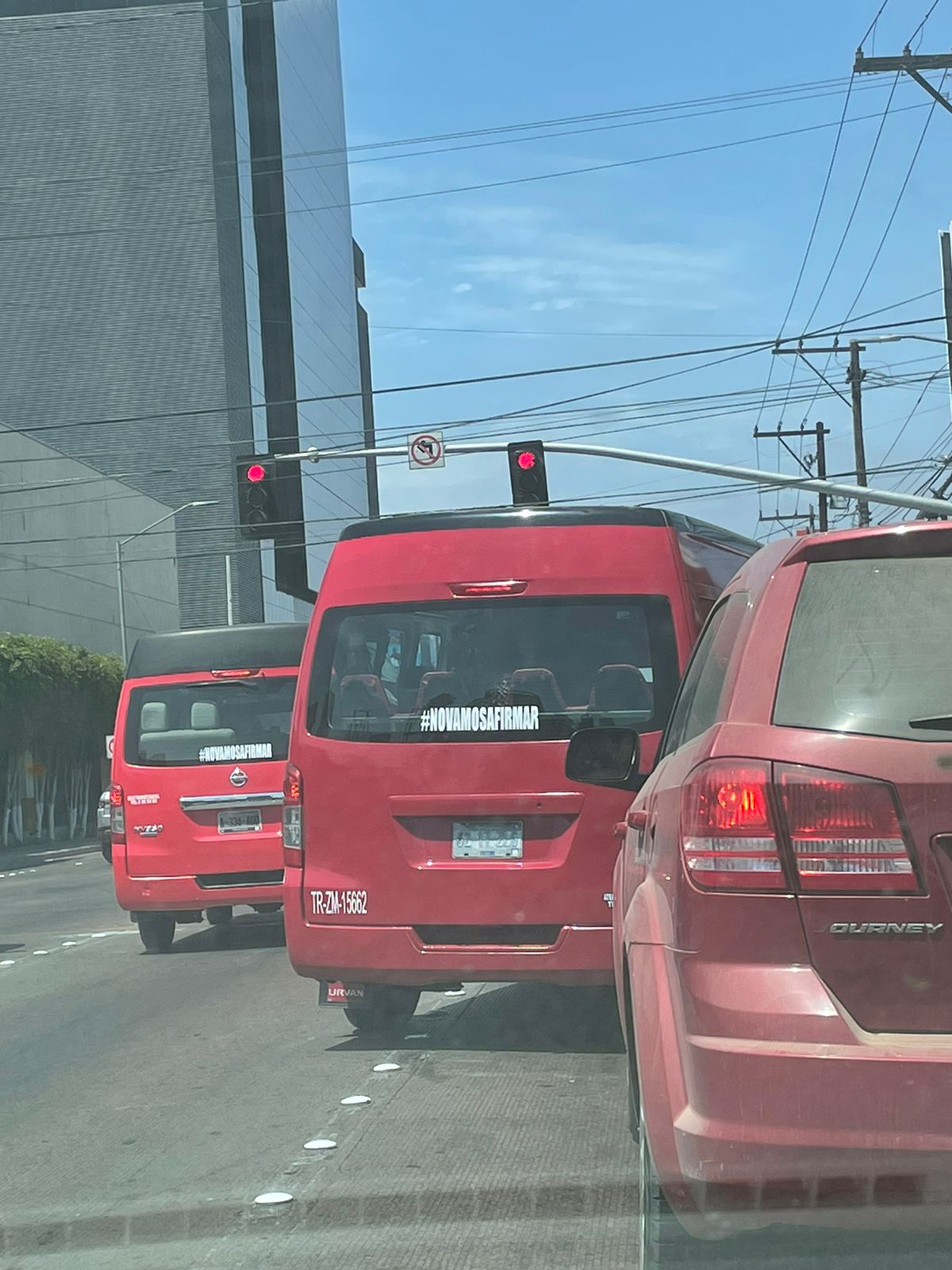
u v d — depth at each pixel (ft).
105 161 280.10
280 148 313.94
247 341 294.05
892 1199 10.30
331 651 25.21
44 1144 20.34
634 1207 16.46
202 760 41.04
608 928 23.52
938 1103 10.12
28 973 38.19
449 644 24.70
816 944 10.59
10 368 279.08
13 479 164.86
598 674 24.26
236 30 303.48
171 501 276.00
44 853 122.31
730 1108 10.49
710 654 14.06
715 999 10.72
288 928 24.77
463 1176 17.83
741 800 10.89
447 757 24.16
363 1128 20.34
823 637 11.39
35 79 282.97
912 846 10.52
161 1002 32.32
